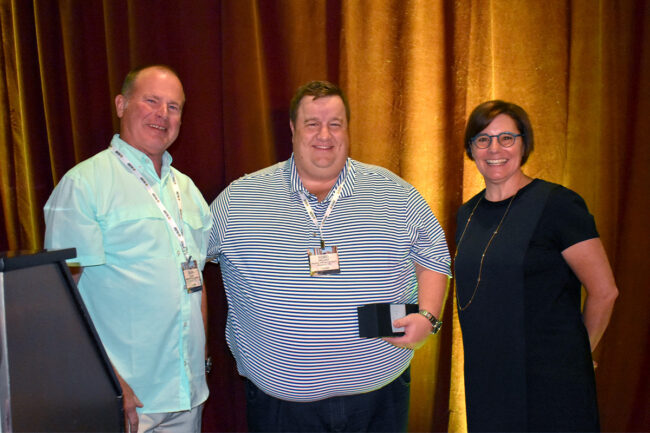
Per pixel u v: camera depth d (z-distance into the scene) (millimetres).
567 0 2135
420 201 1808
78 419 723
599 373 2258
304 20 2125
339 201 1735
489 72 2143
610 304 1562
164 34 2115
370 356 1680
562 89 2156
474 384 1667
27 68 2219
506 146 1662
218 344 2244
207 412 2252
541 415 1538
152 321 1501
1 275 606
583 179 2193
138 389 1496
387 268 1701
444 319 2189
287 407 1729
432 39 2119
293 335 1637
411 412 2254
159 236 1538
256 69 2084
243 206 1731
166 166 1698
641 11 2123
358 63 2141
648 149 2146
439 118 2133
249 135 2090
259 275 1659
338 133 1693
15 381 604
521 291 1571
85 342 776
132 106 1591
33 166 2252
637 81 2145
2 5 2254
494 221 1697
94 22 2178
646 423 2242
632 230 2184
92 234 1412
